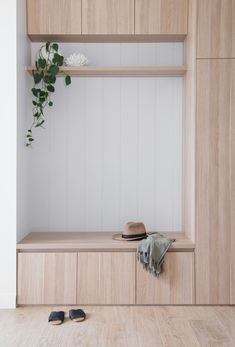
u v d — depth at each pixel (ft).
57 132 12.49
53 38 11.90
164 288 10.71
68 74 12.09
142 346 8.41
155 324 9.57
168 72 11.85
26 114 11.83
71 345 8.44
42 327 9.37
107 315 10.14
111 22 11.38
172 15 11.43
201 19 10.62
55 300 10.66
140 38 11.95
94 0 11.35
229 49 10.64
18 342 8.57
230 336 8.91
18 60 10.73
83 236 11.68
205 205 10.67
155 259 10.49
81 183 12.53
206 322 9.70
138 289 10.70
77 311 10.00
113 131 12.53
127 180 12.55
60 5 11.38
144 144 12.53
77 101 12.49
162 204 12.53
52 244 10.62
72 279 10.67
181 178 12.54
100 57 12.43
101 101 12.50
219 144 10.68
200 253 10.68
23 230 11.50
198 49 10.62
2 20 10.55
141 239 11.10
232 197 10.68
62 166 12.51
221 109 10.65
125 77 12.50
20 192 11.10
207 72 10.64
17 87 10.68
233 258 10.68
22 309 10.54
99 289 10.68
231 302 10.71
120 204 12.55
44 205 12.51
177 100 12.48
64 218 12.54
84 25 11.37
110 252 10.69
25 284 10.65
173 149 12.51
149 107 12.51
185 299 10.71
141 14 11.39
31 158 12.46
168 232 12.38
